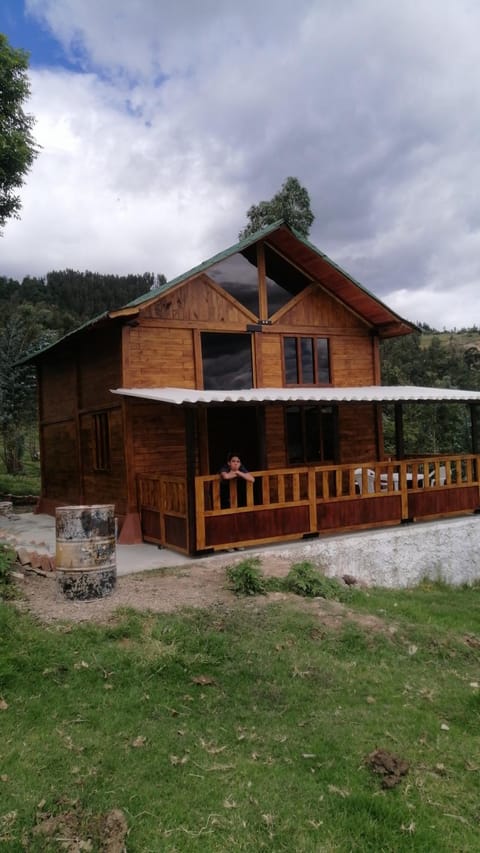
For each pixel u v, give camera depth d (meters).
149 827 3.87
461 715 5.51
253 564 9.05
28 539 12.72
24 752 4.52
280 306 14.45
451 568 12.68
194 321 12.99
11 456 26.98
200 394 10.80
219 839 3.80
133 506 11.88
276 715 5.30
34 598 7.48
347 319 15.53
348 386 15.44
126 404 12.03
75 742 4.68
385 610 8.54
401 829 3.97
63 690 5.37
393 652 6.82
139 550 10.80
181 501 10.32
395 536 11.79
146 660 5.93
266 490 10.73
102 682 5.54
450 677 6.36
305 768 4.58
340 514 11.59
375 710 5.48
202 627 6.82
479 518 13.47
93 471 13.85
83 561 7.45
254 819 3.99
